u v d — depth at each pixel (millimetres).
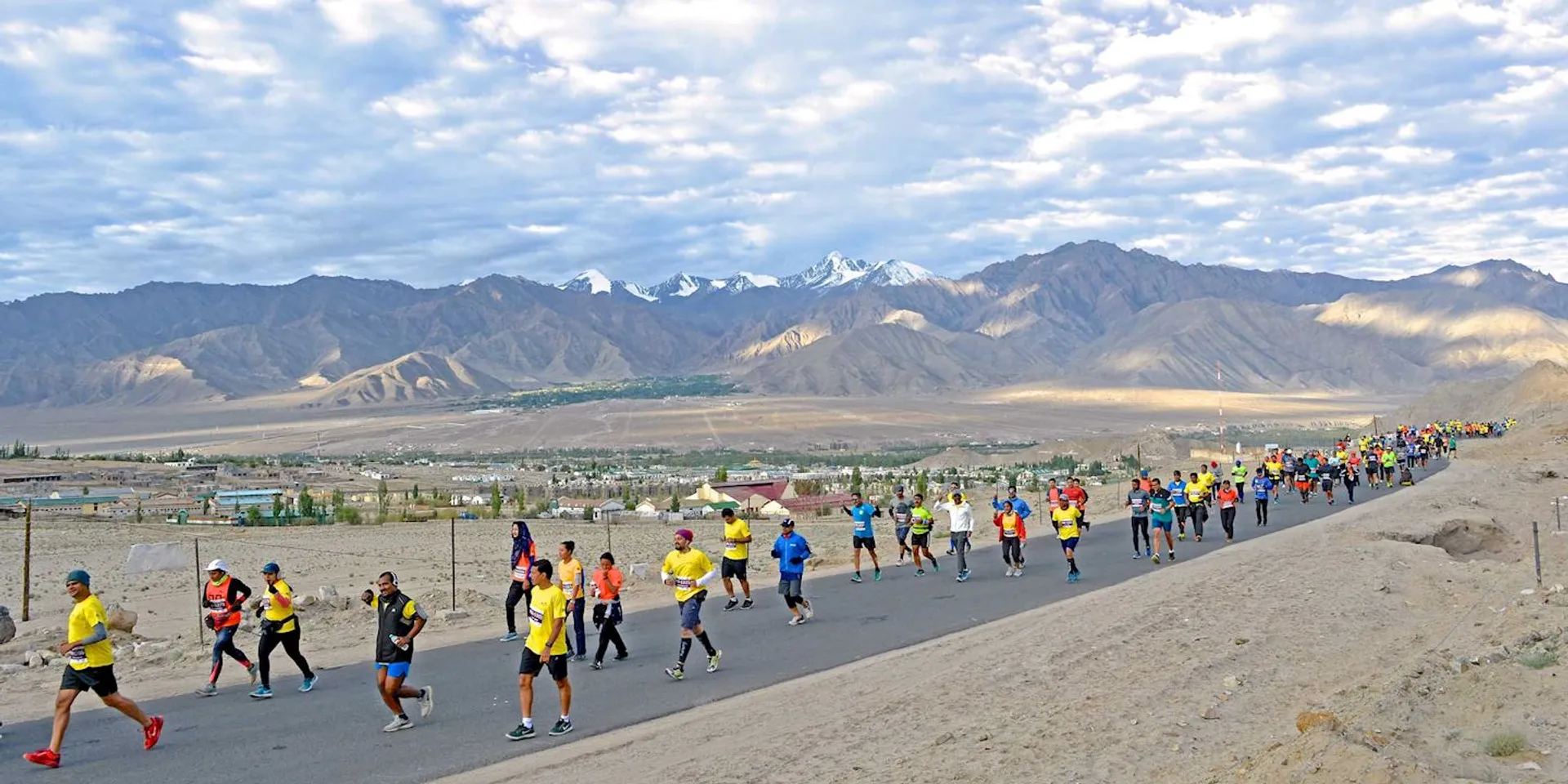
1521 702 9617
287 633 14609
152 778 10852
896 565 27719
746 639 17859
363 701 14102
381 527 65812
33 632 21953
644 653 16984
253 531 60781
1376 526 29438
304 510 77750
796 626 18906
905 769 9914
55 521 67938
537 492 121062
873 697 13094
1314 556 22766
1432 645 13969
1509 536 29938
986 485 94875
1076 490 31547
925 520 25562
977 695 12617
